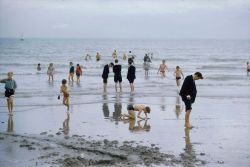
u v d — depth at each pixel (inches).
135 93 1034.7
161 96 985.5
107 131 594.6
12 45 6845.5
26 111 770.2
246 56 3750.0
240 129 606.5
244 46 7765.8
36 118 699.4
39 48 5565.9
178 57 3437.5
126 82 1316.4
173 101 901.2
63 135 566.9
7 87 730.8
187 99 611.5
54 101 898.1
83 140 534.0
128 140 537.6
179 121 669.3
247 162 440.5
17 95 988.6
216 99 940.6
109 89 1120.8
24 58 3112.7
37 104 853.8
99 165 424.2
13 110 778.8
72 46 6678.2
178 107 816.3
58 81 1369.3
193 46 7583.7
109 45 7588.6
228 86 1237.1
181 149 492.1
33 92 1048.2
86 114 739.4
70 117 708.7
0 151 482.3
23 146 504.4
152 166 422.0
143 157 453.4
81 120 681.0
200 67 2165.4
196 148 497.0
